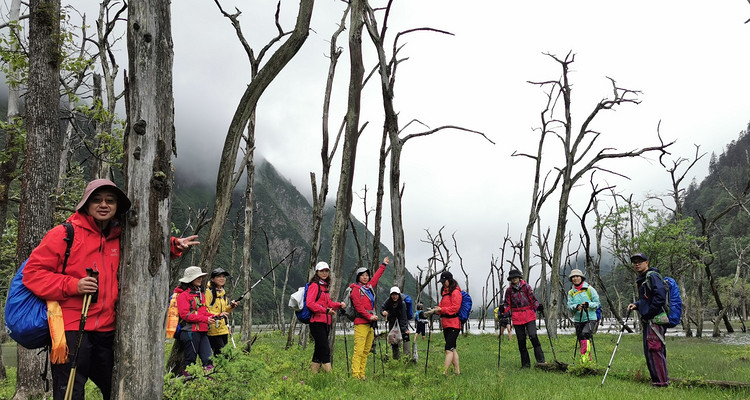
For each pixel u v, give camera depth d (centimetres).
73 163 1830
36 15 1081
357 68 1304
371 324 988
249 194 2184
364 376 971
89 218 416
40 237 1046
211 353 863
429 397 699
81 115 1410
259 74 731
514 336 2845
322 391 712
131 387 405
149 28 444
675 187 2991
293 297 965
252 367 539
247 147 2083
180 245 482
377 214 1769
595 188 2855
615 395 756
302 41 736
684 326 3319
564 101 2895
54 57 1088
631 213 2984
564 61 2859
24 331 386
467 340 2581
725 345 2267
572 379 992
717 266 9400
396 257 1514
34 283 384
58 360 381
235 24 1305
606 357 1577
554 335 2738
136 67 436
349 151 1266
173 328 817
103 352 417
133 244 418
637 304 931
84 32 1675
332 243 1228
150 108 437
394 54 1566
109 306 414
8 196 1373
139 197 424
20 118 1333
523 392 781
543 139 3069
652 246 2833
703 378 920
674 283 906
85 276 407
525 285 1265
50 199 1069
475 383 881
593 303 1266
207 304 969
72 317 399
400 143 1548
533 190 3130
